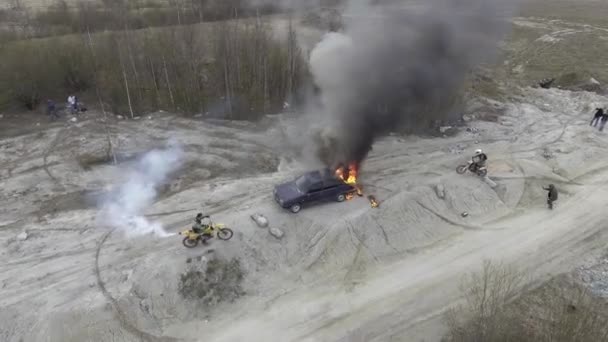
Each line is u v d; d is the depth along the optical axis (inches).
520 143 1211.9
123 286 677.9
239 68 1392.7
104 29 1769.2
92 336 614.5
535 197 980.6
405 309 690.8
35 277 692.7
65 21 1861.5
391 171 1033.5
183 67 1385.3
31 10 2089.1
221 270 716.0
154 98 1369.3
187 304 673.6
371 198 895.7
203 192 930.1
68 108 1334.9
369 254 795.4
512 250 822.5
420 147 1165.1
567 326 587.8
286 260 766.5
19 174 987.3
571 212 936.3
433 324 665.0
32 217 841.5
